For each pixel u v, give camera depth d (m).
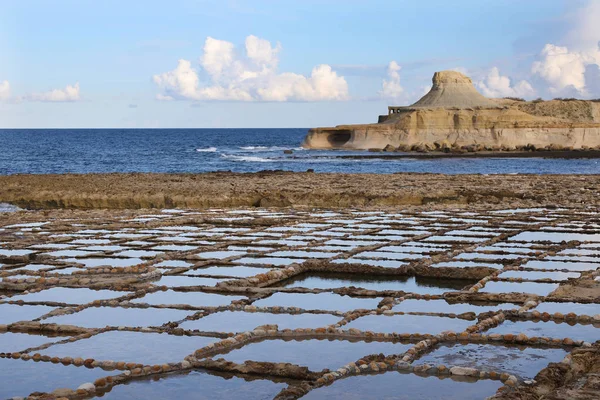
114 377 6.94
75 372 7.23
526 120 110.12
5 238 16.45
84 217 20.73
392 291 10.54
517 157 89.25
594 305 9.60
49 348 8.04
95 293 10.79
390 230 17.27
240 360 7.55
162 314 9.47
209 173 45.25
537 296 10.02
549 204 22.52
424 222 18.59
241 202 25.14
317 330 8.42
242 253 14.16
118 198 26.14
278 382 6.86
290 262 13.12
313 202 24.44
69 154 99.06
